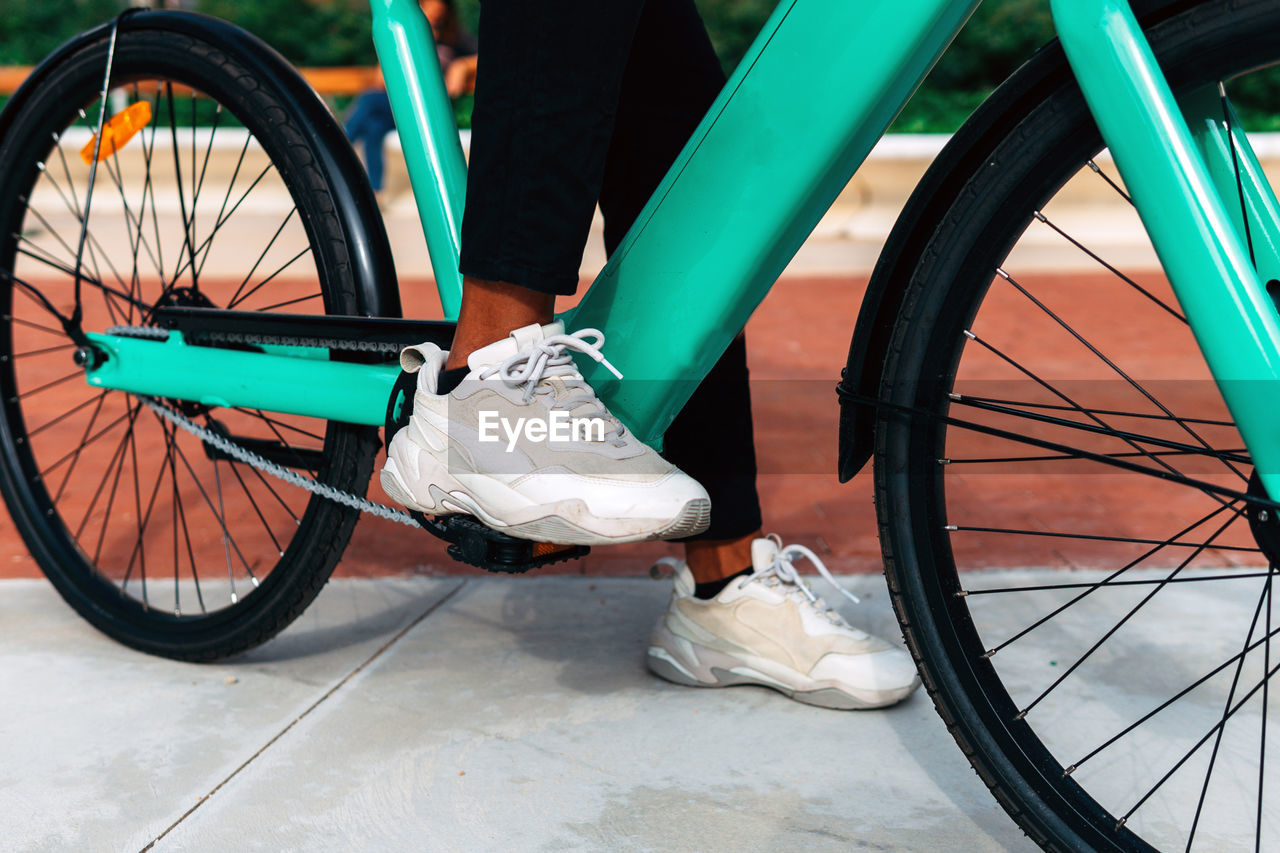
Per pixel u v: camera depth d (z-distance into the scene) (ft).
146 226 18.98
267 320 4.66
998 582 6.24
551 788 4.23
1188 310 2.87
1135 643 5.39
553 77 3.56
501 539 3.97
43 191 20.22
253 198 19.34
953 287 3.48
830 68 3.43
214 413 9.50
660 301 3.88
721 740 4.61
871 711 4.87
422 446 3.95
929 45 3.37
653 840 3.90
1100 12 2.93
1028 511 7.73
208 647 5.21
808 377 11.41
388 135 20.65
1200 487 3.03
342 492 4.75
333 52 32.09
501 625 5.79
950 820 4.02
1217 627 5.55
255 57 4.90
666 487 3.79
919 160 19.94
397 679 5.16
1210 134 3.14
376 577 6.48
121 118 5.30
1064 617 5.72
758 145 3.59
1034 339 13.12
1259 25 2.81
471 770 4.35
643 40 4.41
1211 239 2.81
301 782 4.27
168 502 7.86
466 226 3.78
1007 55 26.94
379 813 4.07
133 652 5.49
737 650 4.96
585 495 3.73
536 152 3.61
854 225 20.36
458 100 17.76
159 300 5.36
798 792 4.21
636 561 6.75
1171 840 3.86
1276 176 17.38
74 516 7.59
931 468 3.65
